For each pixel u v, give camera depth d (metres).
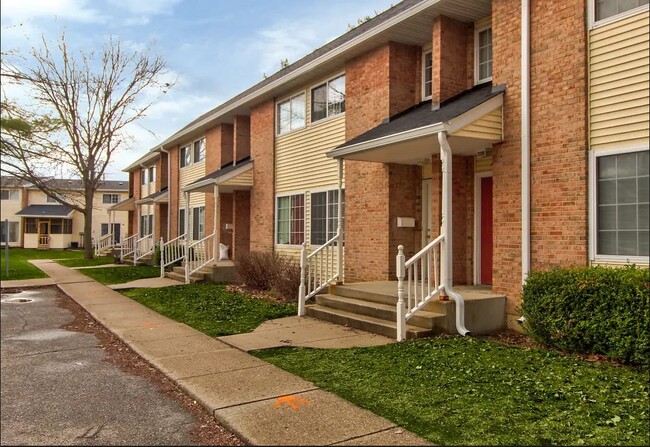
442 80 10.09
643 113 6.91
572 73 7.72
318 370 6.25
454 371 5.96
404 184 11.46
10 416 5.04
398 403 4.97
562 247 7.79
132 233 36.88
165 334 8.77
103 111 28.31
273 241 16.19
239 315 10.47
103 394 5.73
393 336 8.08
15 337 8.98
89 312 11.37
